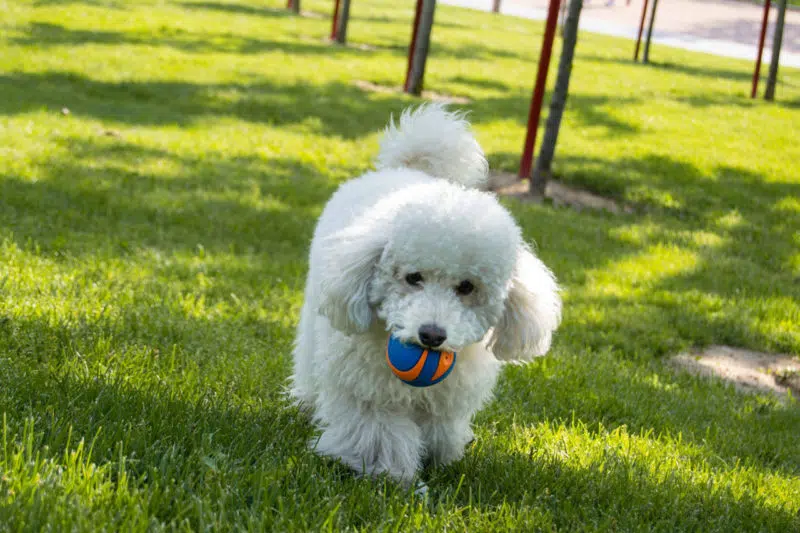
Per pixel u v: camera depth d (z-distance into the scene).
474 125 5.98
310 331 1.75
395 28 10.47
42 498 1.40
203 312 2.21
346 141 5.19
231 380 1.87
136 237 2.84
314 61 7.52
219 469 1.53
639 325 2.75
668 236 4.01
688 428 2.03
